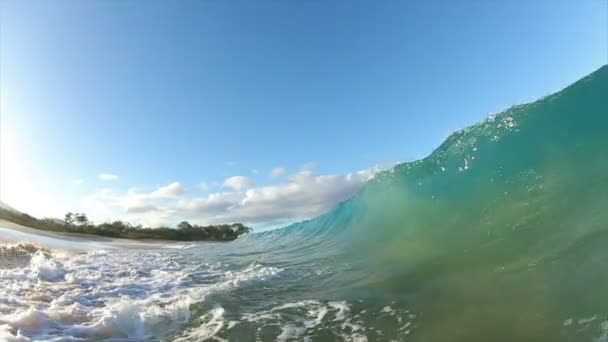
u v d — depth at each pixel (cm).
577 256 489
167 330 507
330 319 503
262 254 1346
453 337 405
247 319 531
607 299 392
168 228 4547
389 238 953
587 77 795
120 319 516
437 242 774
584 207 590
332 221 1598
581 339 354
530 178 757
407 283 598
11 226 2509
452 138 1106
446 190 956
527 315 413
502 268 544
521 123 883
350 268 789
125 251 1930
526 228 636
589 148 703
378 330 451
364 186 1450
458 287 528
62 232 3319
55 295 677
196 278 905
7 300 605
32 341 439
